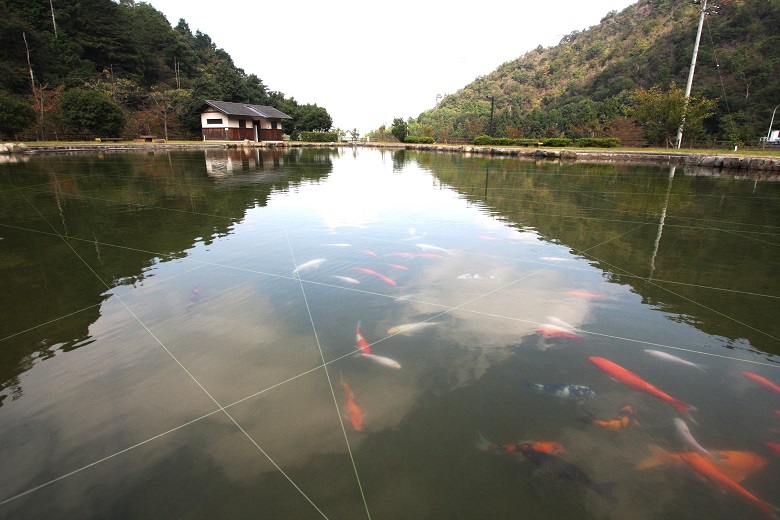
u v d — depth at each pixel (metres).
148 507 1.73
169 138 32.16
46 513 1.71
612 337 3.13
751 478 1.92
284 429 2.17
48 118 22.53
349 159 21.36
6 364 2.72
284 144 34.97
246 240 5.53
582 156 21.16
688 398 2.46
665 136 24.75
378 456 2.00
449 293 3.90
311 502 1.75
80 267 4.47
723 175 13.54
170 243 5.35
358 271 4.43
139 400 2.39
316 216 7.02
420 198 8.95
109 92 29.69
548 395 2.46
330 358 2.82
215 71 43.72
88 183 10.29
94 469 1.92
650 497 1.80
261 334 3.13
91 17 37.38
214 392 2.46
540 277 4.31
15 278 4.16
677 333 3.20
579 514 1.72
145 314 3.42
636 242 5.60
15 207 7.39
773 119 34.16
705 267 4.64
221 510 1.72
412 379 2.61
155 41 47.50
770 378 2.67
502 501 1.77
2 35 27.20
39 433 2.14
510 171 14.98
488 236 5.86
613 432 2.18
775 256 5.04
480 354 2.89
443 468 1.94
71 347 2.93
